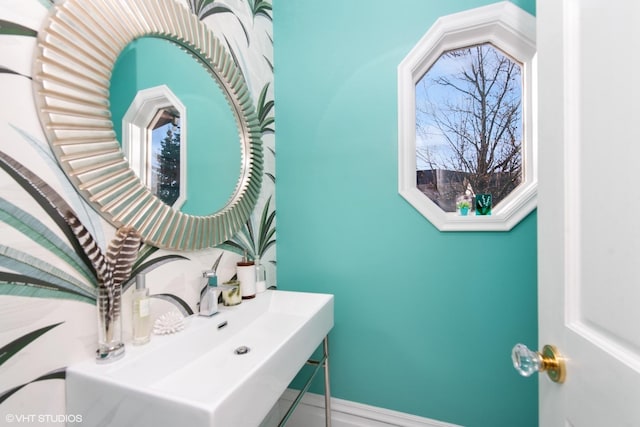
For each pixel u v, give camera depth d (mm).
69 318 591
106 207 657
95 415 563
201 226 941
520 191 1176
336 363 1372
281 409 1452
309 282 1419
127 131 717
